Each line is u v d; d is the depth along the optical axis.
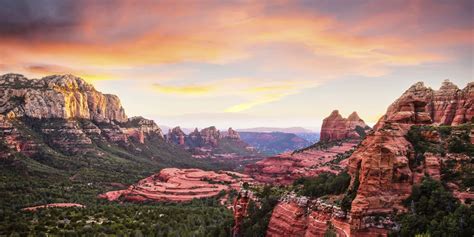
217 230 130.12
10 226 139.00
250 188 131.50
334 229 82.69
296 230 94.94
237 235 121.19
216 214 170.75
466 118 120.25
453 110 126.69
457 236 67.06
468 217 68.94
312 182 109.56
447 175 80.88
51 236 132.50
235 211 125.88
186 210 178.75
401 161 80.81
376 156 81.19
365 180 80.38
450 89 131.38
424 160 83.62
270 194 117.50
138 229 144.88
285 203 104.69
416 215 73.88
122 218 163.50
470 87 124.19
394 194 79.50
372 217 77.19
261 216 111.00
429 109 133.62
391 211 77.69
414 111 100.12
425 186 77.38
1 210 171.00
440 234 68.38
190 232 140.00
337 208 85.44
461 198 75.00
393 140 83.94
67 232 137.25
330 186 98.88
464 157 81.88
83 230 140.25
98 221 157.62
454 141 86.00
